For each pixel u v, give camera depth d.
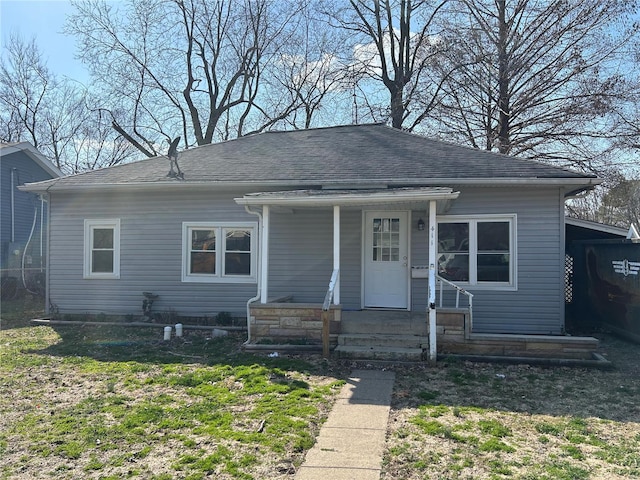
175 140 10.77
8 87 30.33
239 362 7.38
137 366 7.17
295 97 28.12
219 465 3.93
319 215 10.53
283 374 6.68
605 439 4.55
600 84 17.81
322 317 7.96
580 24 18.05
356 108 24.95
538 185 9.33
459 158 10.37
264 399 5.59
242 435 4.52
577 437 4.55
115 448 4.27
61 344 8.84
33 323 10.88
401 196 7.74
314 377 6.61
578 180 8.95
